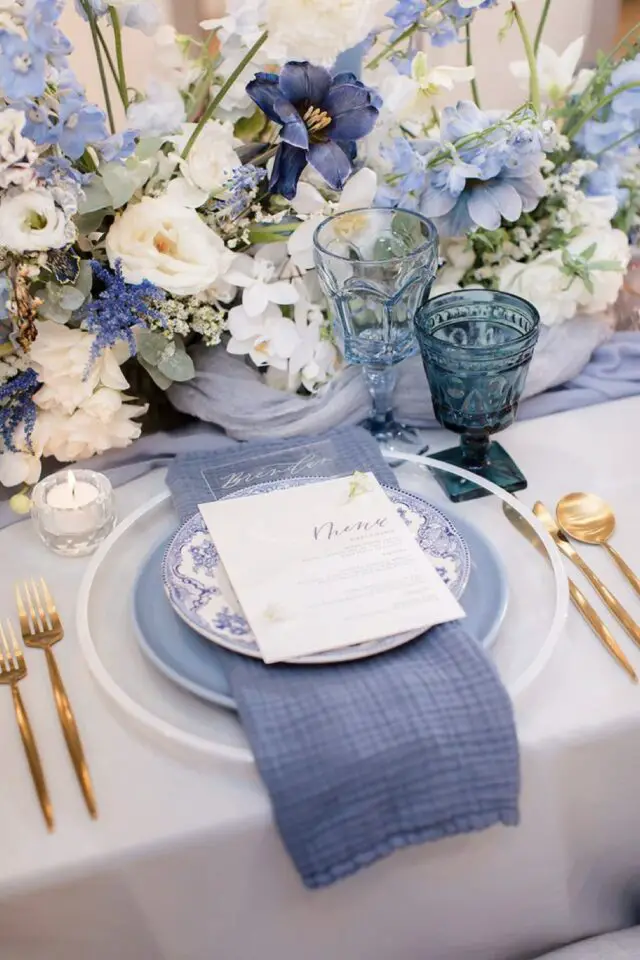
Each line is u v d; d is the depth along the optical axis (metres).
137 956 0.63
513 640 0.70
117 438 0.92
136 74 1.40
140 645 0.69
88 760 0.63
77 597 0.76
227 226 0.93
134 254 0.88
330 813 0.58
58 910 0.59
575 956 0.69
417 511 0.77
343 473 0.86
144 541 0.82
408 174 0.93
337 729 0.60
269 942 0.65
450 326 0.92
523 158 0.93
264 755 0.59
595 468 0.91
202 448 0.96
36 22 0.73
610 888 0.73
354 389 0.97
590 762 0.65
